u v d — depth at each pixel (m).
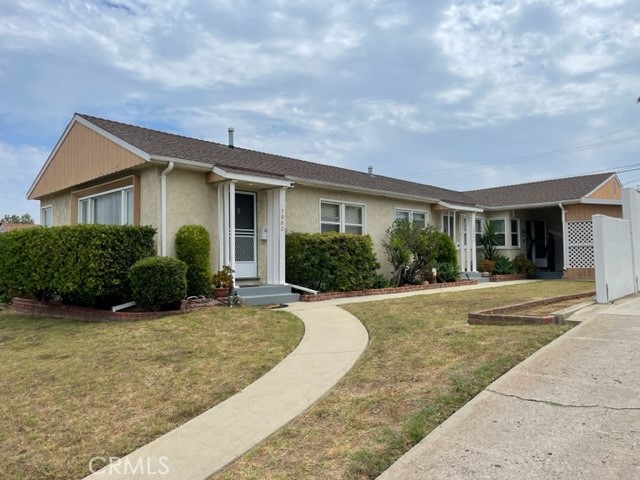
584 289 13.27
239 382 5.22
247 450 3.56
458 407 3.89
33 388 5.38
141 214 10.88
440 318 7.94
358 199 15.06
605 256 8.91
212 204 11.26
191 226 10.49
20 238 11.02
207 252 10.54
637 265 10.86
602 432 3.25
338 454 3.30
